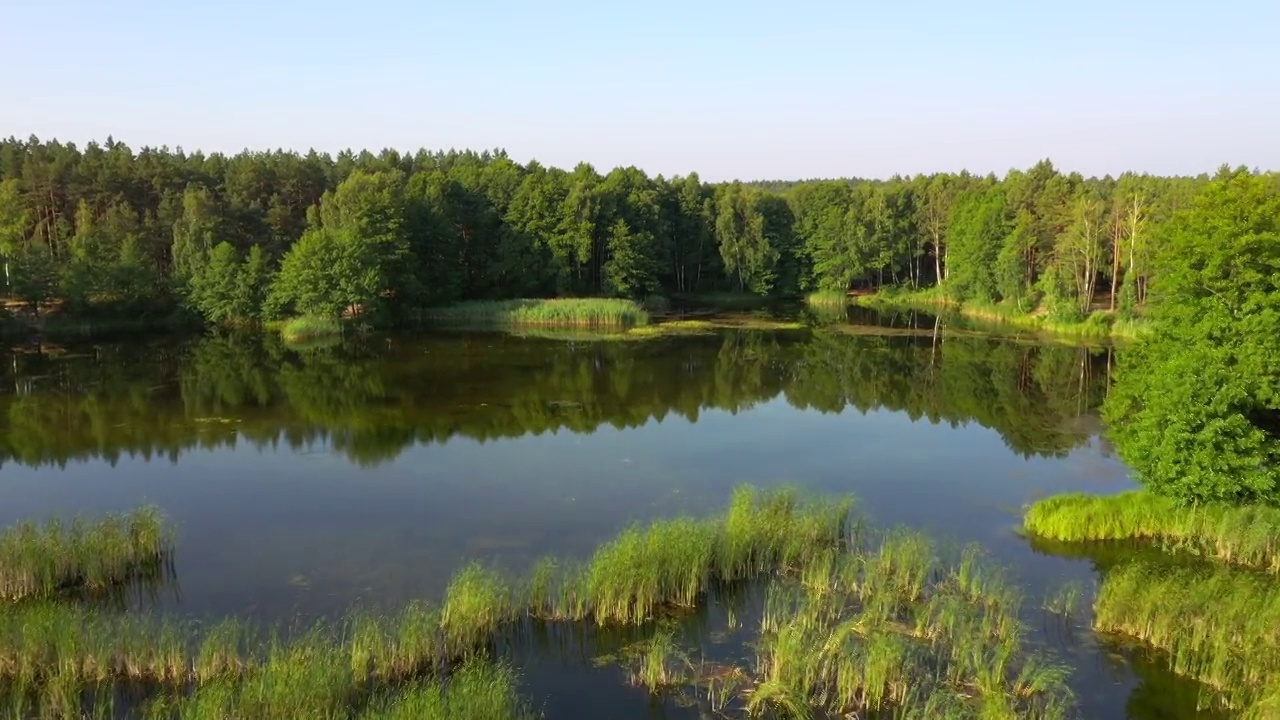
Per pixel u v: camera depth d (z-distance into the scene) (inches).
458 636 820.0
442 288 3927.2
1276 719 668.7
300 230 4431.6
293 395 2153.1
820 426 1892.2
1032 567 1058.1
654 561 936.9
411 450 1647.4
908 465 1573.6
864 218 4906.5
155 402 2053.4
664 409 2046.0
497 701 679.7
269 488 1396.4
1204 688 773.3
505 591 903.1
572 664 812.6
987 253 4165.8
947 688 757.9
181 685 749.3
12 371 2456.9
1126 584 922.7
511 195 4478.3
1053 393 2261.3
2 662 747.4
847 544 1118.4
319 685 689.6
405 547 1131.3
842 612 905.5
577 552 1116.5
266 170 4707.2
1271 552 1056.2
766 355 2851.9
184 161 5078.7
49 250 3489.2
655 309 4308.6
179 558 1087.0
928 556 1044.5
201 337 3235.7
